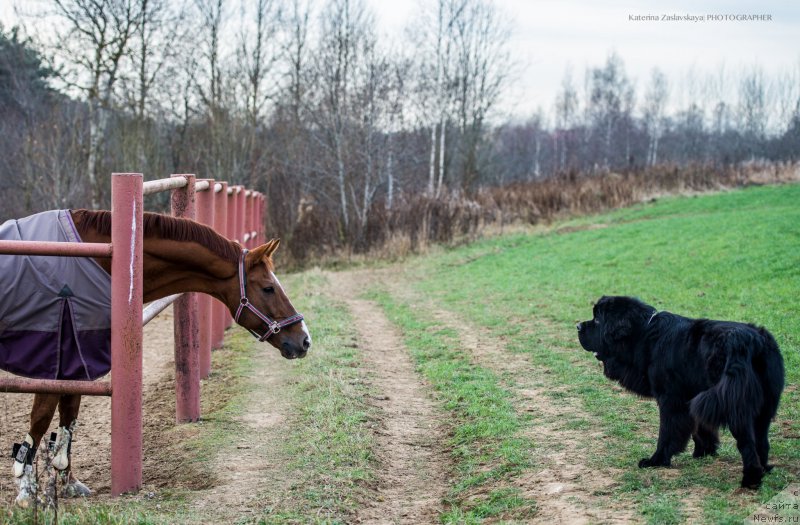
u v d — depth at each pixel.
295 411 7.35
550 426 6.62
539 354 9.46
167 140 27.77
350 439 6.35
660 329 5.32
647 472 5.17
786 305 10.46
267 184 26.73
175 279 5.72
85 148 22.55
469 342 10.57
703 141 57.41
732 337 4.69
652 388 5.35
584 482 5.15
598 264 16.31
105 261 5.25
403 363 9.78
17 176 23.73
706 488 4.75
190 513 4.85
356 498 5.20
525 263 18.06
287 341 5.81
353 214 24.30
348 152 25.06
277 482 5.43
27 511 4.61
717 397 4.57
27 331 5.06
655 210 26.34
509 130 57.78
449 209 23.89
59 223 5.25
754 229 17.59
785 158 44.56
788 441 5.62
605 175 31.50
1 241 4.94
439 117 32.19
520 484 5.33
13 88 27.39
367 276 19.30
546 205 27.08
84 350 5.16
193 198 7.52
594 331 5.79
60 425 5.43
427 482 5.77
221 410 7.60
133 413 5.34
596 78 64.00
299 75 30.48
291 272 21.77
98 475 5.97
